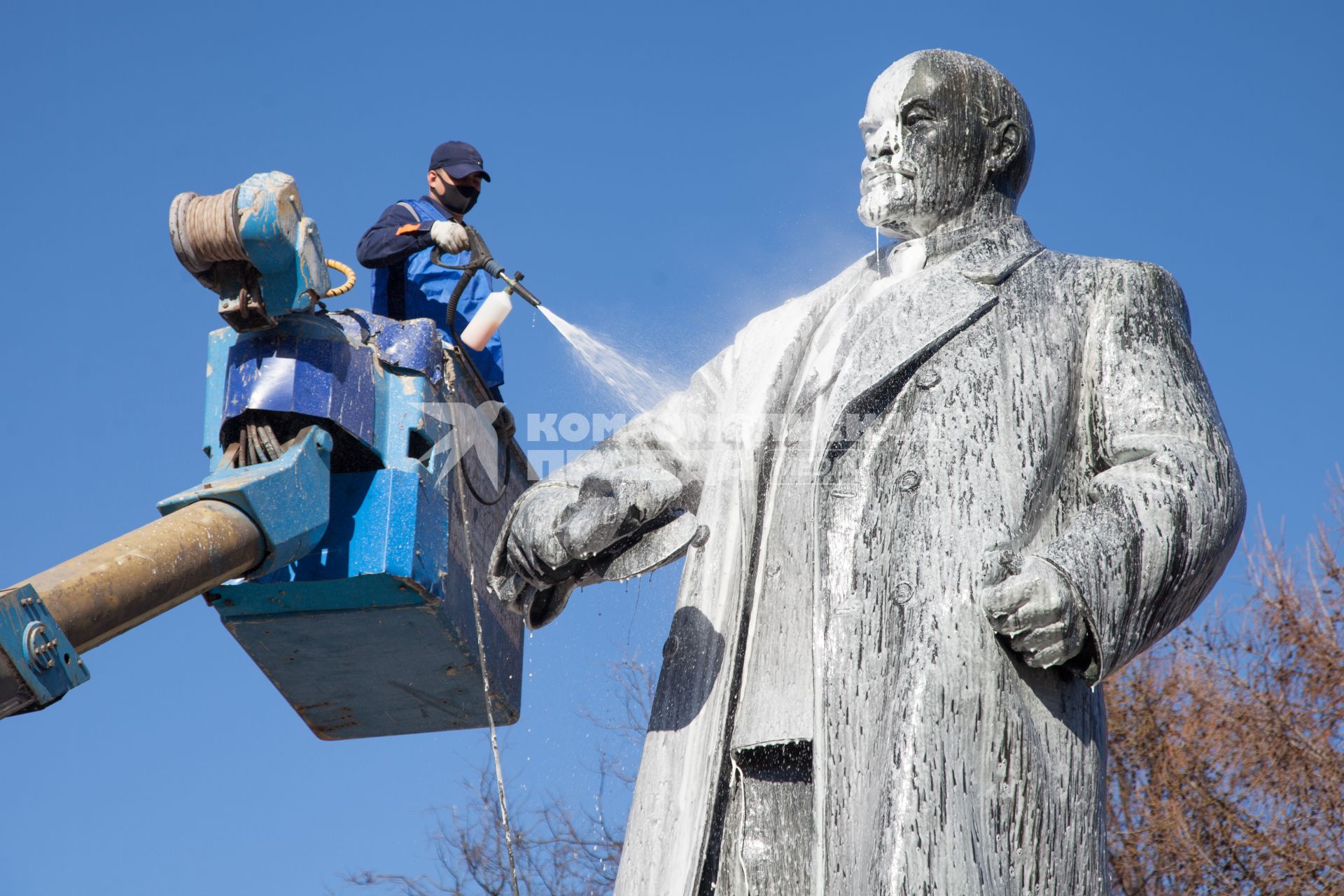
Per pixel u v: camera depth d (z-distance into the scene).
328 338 5.42
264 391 5.29
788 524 3.96
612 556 3.90
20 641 4.23
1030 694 3.56
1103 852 3.60
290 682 5.84
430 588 5.39
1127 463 3.77
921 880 3.33
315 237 5.36
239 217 5.16
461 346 5.98
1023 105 4.28
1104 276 4.02
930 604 3.59
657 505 3.82
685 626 3.94
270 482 5.10
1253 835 12.22
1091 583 3.47
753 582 3.99
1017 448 3.77
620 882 3.70
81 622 4.50
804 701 3.76
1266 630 13.02
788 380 4.16
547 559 3.89
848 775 3.54
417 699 5.95
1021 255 4.08
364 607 5.43
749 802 3.81
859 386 3.85
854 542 3.75
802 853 3.74
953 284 3.98
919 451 3.78
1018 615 3.47
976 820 3.42
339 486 5.45
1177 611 3.61
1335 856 12.08
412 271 7.03
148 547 4.76
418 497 5.43
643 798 3.77
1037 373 3.86
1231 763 12.51
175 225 5.22
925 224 4.21
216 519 4.96
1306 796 12.34
